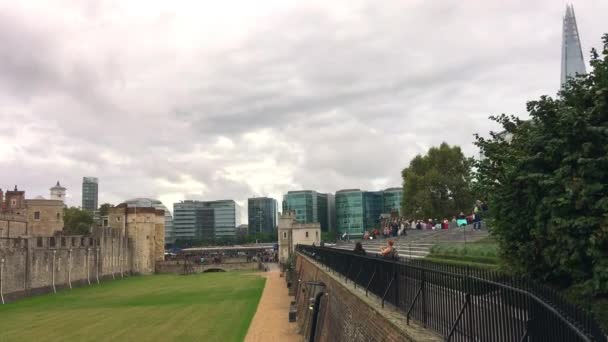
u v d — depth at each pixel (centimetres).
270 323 4306
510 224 1282
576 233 1060
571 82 1166
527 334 772
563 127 1073
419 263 1259
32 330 4319
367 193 17762
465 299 962
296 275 6088
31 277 7469
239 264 13638
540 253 1204
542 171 1150
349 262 2194
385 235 6794
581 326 627
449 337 953
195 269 13588
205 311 5209
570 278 1212
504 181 1302
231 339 3694
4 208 10925
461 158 8738
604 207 983
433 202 8412
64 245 8856
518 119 1430
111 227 12544
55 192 16888
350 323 1717
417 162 9075
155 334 4000
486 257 2362
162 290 7969
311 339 2917
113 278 11525
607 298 1085
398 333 1122
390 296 1424
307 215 18900
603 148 1027
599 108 1047
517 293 814
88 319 4878
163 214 15325
